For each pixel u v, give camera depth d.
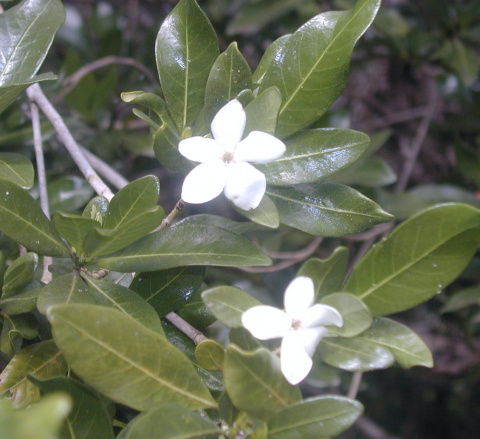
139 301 0.25
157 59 0.26
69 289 0.24
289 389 0.21
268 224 0.23
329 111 0.61
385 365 0.22
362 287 0.24
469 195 0.62
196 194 0.22
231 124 0.23
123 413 0.29
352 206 0.26
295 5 0.65
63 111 0.61
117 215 0.24
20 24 0.31
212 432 0.21
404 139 0.97
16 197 0.24
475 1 0.67
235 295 0.21
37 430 0.12
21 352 0.26
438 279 0.23
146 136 0.58
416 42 0.69
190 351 0.28
